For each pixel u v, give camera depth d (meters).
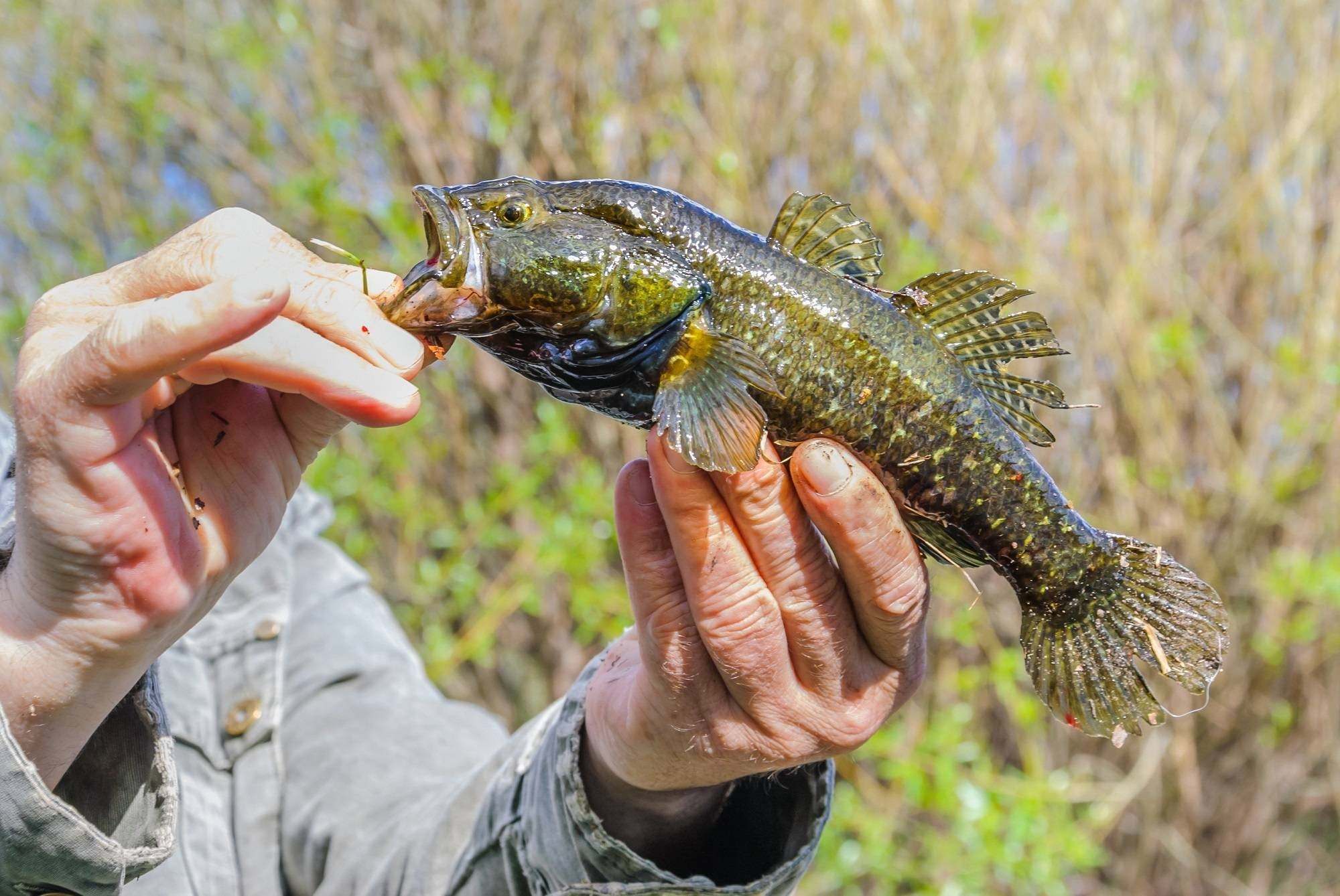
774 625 0.47
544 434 1.25
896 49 1.31
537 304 0.46
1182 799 1.40
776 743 0.48
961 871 1.15
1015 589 0.51
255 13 1.39
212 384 0.43
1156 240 1.40
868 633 0.48
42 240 1.46
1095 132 1.37
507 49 1.32
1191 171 1.43
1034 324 0.49
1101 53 1.41
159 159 1.44
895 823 1.24
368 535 1.34
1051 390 0.49
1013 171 1.38
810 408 0.47
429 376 1.31
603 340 0.47
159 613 0.42
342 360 0.41
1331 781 1.42
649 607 0.47
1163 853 1.43
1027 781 1.25
